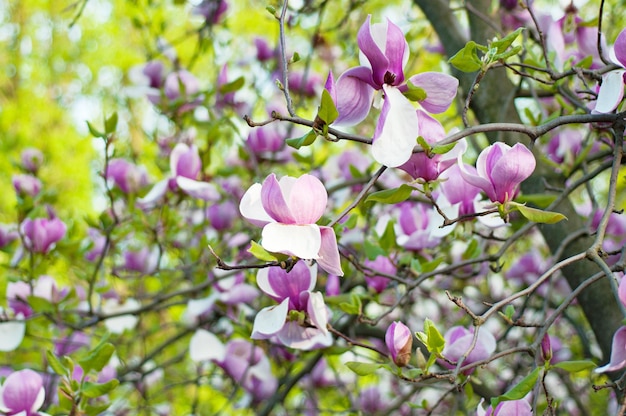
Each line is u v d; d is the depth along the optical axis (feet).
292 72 11.21
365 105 6.35
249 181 10.12
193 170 8.63
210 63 18.07
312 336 6.80
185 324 10.57
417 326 11.98
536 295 11.25
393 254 8.09
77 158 23.84
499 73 8.73
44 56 27.09
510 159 6.27
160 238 10.28
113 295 10.06
